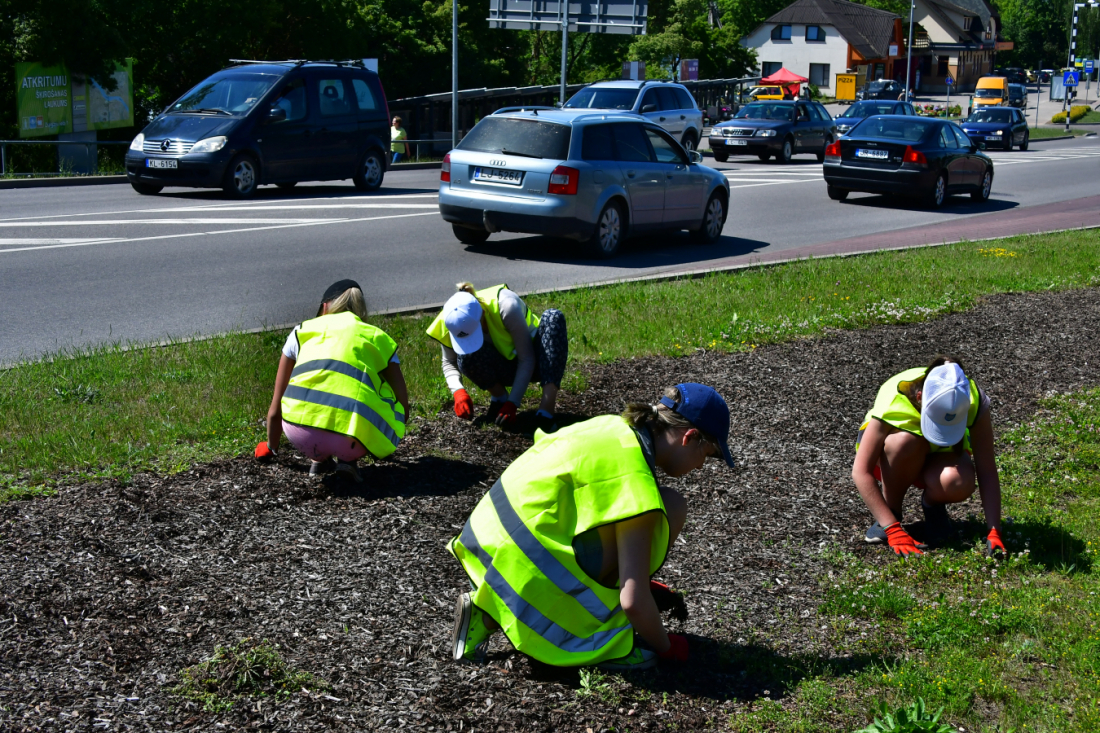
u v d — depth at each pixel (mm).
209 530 4512
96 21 26281
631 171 12594
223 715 3146
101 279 10133
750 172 24906
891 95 64500
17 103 24969
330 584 4055
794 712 3318
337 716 3170
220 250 11961
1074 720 3291
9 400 6023
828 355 8023
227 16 33781
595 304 9273
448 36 46781
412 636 3684
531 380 6488
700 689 3420
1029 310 9734
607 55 61438
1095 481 5582
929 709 3324
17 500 4723
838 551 4625
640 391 6992
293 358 5242
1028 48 146625
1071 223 16797
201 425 5824
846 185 19219
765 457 5871
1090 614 3998
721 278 10648
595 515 3199
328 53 39031
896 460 4695
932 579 4355
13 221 13633
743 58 64312
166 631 3635
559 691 3352
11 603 3766
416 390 6676
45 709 3137
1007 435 6277
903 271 11297
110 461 5258
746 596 4145
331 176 18609
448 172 12617
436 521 4734
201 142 16703
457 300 5844
